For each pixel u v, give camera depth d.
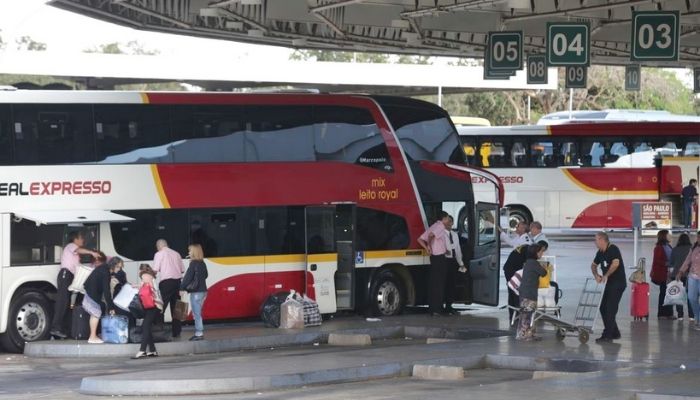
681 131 53.50
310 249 29.12
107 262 25.38
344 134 30.00
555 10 38.91
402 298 30.70
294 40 48.53
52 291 25.91
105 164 26.66
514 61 40.56
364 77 72.81
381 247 30.28
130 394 18.98
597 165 53.19
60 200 26.02
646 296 28.02
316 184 29.45
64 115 26.27
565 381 18.30
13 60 62.94
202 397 18.67
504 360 21.91
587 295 24.52
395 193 30.59
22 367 23.05
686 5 38.34
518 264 27.03
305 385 19.84
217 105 28.23
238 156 28.48
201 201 27.83
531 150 53.06
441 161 31.42
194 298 25.50
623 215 53.22
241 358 23.89
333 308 29.38
